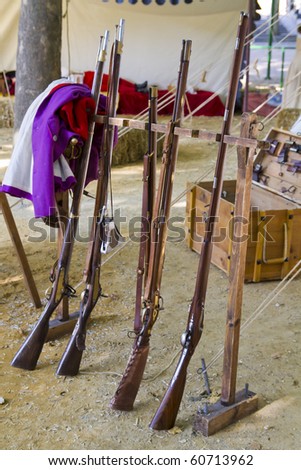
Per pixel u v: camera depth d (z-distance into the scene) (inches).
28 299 159.3
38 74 226.1
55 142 113.7
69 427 107.6
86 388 119.3
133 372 110.0
